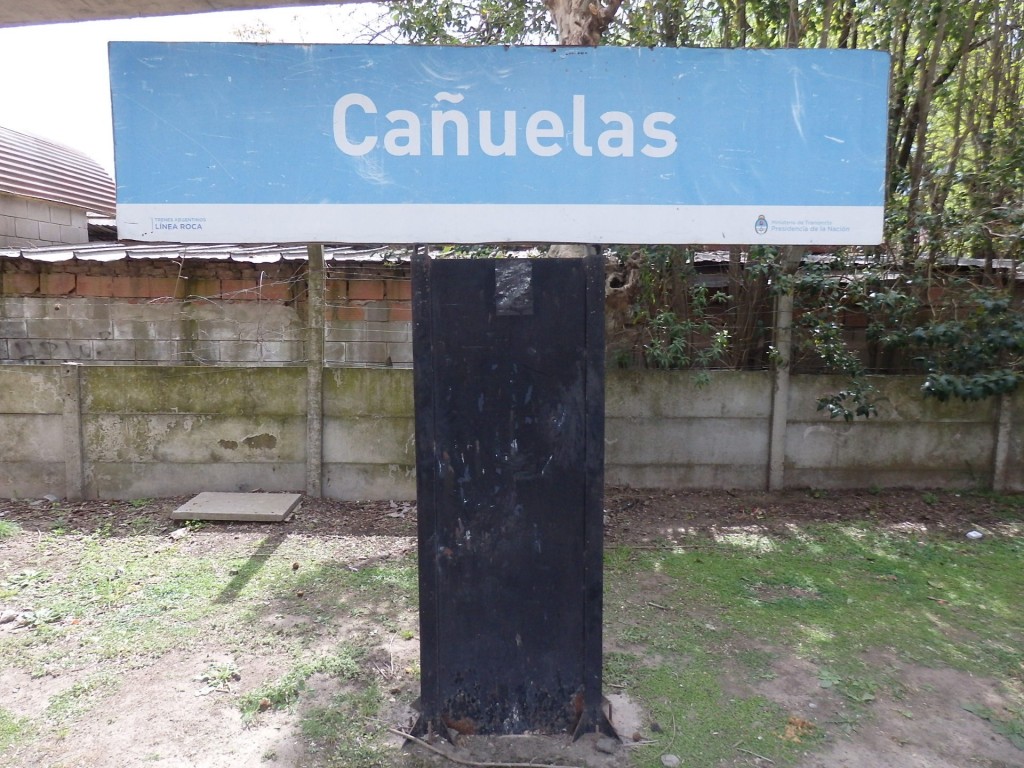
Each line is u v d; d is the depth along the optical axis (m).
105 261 6.70
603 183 2.47
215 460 5.69
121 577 4.21
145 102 2.38
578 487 2.53
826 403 5.73
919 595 4.11
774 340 5.96
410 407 5.66
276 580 4.20
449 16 6.45
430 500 2.52
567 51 2.43
